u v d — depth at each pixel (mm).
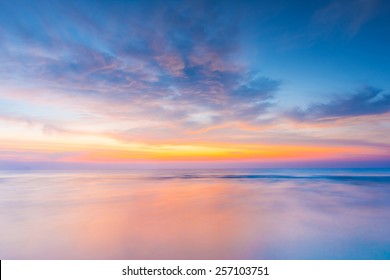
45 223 10836
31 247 8281
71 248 8195
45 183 28375
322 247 8305
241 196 17891
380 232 9664
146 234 9469
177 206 14391
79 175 47406
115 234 9438
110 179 35281
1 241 8750
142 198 17156
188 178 37438
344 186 24266
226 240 8859
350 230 9922
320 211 13000
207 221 11172
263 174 49969
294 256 7672
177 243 8602
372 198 16875
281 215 12211
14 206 14414
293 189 21984
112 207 14148
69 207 14133
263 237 9164
